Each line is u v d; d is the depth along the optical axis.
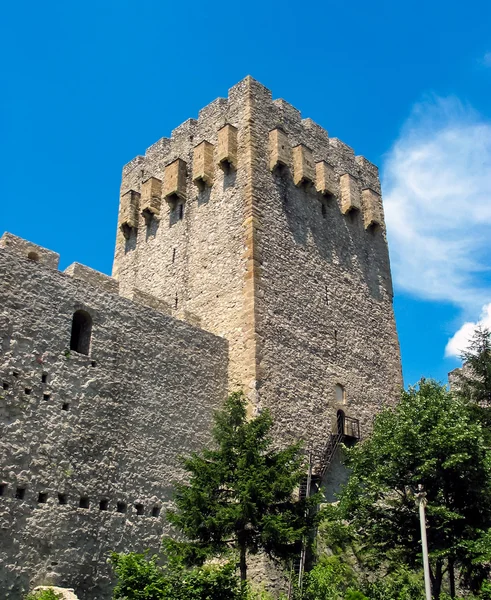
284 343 27.62
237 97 32.19
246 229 28.59
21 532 18.23
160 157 35.47
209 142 32.56
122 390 22.38
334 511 22.00
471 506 21.39
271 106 32.41
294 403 26.97
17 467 18.70
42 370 20.23
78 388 21.05
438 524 20.94
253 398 25.44
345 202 34.12
